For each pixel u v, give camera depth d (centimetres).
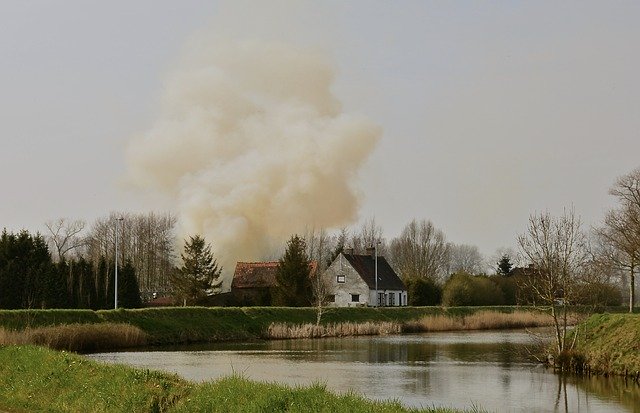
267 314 6744
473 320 7725
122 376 2109
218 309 6444
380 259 10819
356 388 2944
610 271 7075
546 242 3716
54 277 7306
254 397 1745
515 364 3884
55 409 2042
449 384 3066
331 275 9900
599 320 3672
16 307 7106
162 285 12425
